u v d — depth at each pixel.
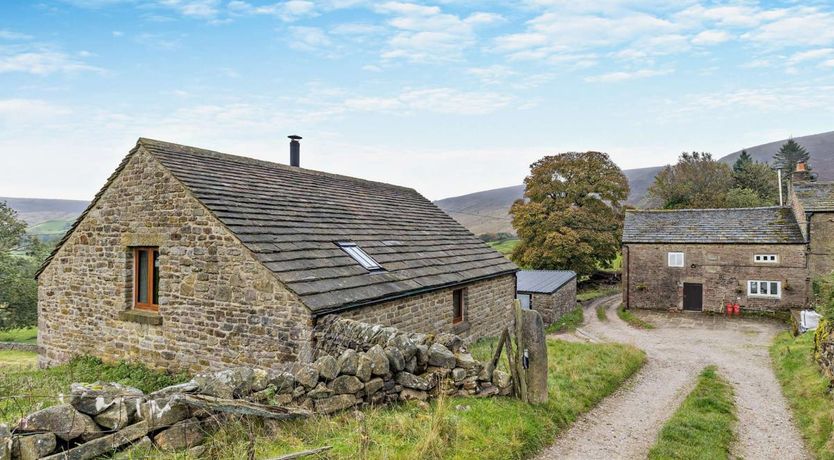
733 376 13.91
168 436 5.16
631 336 23.27
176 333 11.38
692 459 7.13
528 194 45.16
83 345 13.17
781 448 8.16
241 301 10.36
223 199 11.53
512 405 8.06
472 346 14.95
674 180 58.91
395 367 7.80
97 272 12.91
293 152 18.94
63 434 4.51
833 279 13.38
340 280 10.91
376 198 18.97
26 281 33.72
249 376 6.18
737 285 29.64
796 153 83.12
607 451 7.36
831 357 10.98
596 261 45.28
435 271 14.29
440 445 6.08
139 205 12.10
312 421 6.38
